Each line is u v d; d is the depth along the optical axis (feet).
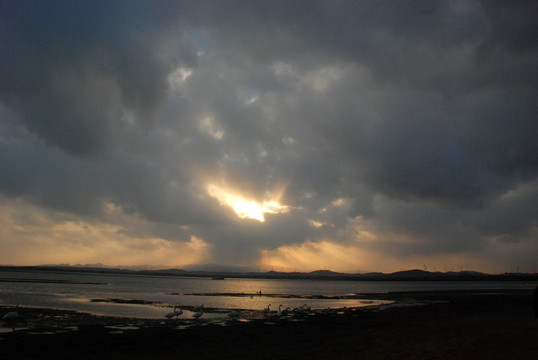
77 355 80.33
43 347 87.30
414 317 146.10
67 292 288.92
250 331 112.98
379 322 132.36
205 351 84.28
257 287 527.40
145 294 295.28
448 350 73.67
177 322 133.59
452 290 403.95
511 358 64.54
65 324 122.62
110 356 79.87
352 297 290.56
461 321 125.49
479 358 65.62
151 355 80.69
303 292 386.73
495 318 128.98
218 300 249.34
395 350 77.87
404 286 604.08
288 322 134.82
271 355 79.30
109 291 322.14
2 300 204.23
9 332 107.45
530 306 188.03
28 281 462.19
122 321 132.57
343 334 105.60
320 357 75.92
